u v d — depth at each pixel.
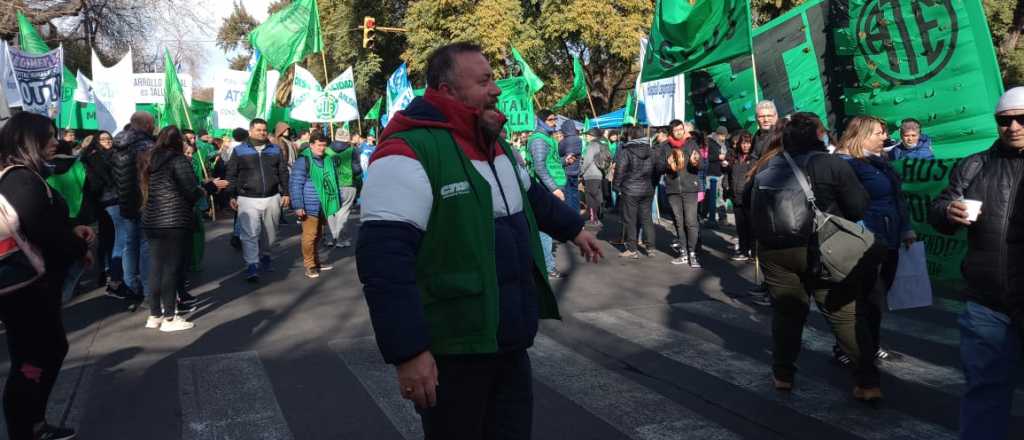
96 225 10.00
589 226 13.41
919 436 3.88
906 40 7.55
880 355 5.19
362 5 34.72
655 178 9.84
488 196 2.33
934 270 7.38
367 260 2.16
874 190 4.77
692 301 7.17
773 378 4.76
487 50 27.70
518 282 2.40
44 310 3.52
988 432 3.14
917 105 7.59
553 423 4.09
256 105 14.03
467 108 2.36
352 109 15.38
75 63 27.22
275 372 5.05
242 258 10.29
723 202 14.37
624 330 6.06
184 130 12.09
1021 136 3.07
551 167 9.25
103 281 8.45
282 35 14.14
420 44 28.89
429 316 2.26
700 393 4.56
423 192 2.21
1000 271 3.08
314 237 8.79
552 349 5.51
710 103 10.93
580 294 7.54
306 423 4.13
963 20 6.99
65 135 10.60
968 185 3.32
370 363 5.23
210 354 5.52
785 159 4.36
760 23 22.98
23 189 3.40
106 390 4.73
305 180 8.62
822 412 4.23
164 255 6.21
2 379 5.04
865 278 4.26
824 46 8.58
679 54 9.38
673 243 10.61
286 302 7.38
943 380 4.75
